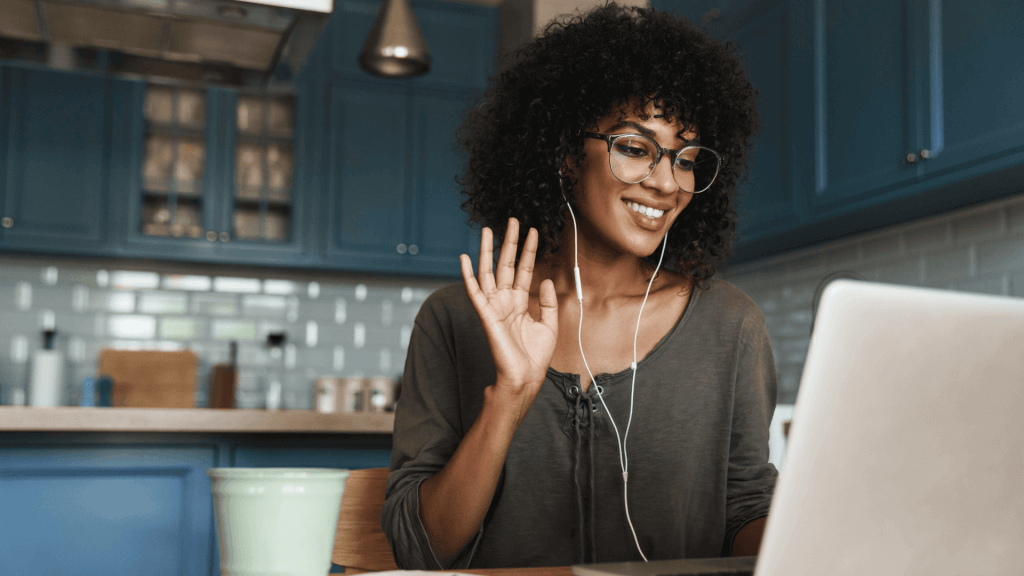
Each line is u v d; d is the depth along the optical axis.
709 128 1.02
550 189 1.01
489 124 1.14
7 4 2.07
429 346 0.99
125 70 2.45
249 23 2.14
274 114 3.50
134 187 3.28
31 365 3.28
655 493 0.92
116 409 1.95
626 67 0.95
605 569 0.60
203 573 2.02
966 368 0.45
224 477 0.54
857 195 2.25
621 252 0.96
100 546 1.96
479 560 0.92
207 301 3.60
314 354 3.71
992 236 2.19
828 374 0.42
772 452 2.30
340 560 0.96
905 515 0.46
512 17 3.60
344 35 3.59
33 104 3.20
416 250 3.59
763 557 0.44
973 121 1.89
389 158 3.59
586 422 0.93
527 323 0.72
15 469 1.90
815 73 2.44
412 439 0.91
